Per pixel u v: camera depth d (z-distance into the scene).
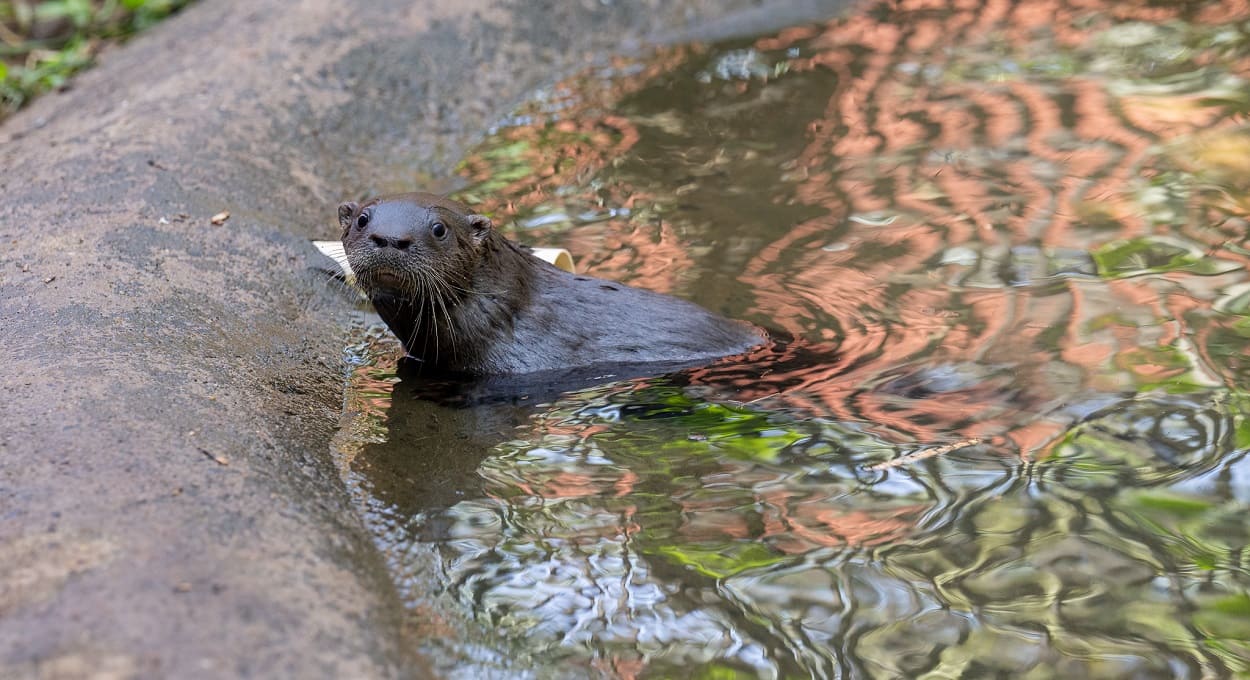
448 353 7.85
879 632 5.02
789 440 6.59
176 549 4.79
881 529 5.71
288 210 9.67
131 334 6.90
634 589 5.31
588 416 7.08
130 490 5.18
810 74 12.48
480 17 13.29
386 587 5.15
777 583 5.33
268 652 4.29
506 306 7.86
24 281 7.54
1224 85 11.06
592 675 4.78
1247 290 7.83
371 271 7.45
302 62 11.95
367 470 6.30
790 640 4.98
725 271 8.76
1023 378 7.04
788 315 8.12
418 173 11.12
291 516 5.37
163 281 7.80
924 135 10.78
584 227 9.62
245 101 11.02
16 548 4.73
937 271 8.52
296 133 10.93
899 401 6.91
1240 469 6.02
